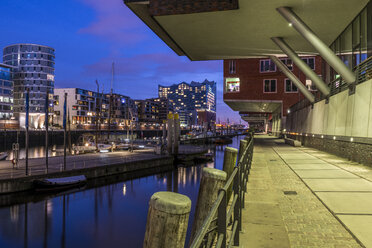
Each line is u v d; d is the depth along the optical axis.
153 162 42.22
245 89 49.69
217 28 19.02
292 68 47.78
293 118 38.69
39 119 119.00
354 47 18.55
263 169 11.15
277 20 17.77
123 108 168.25
